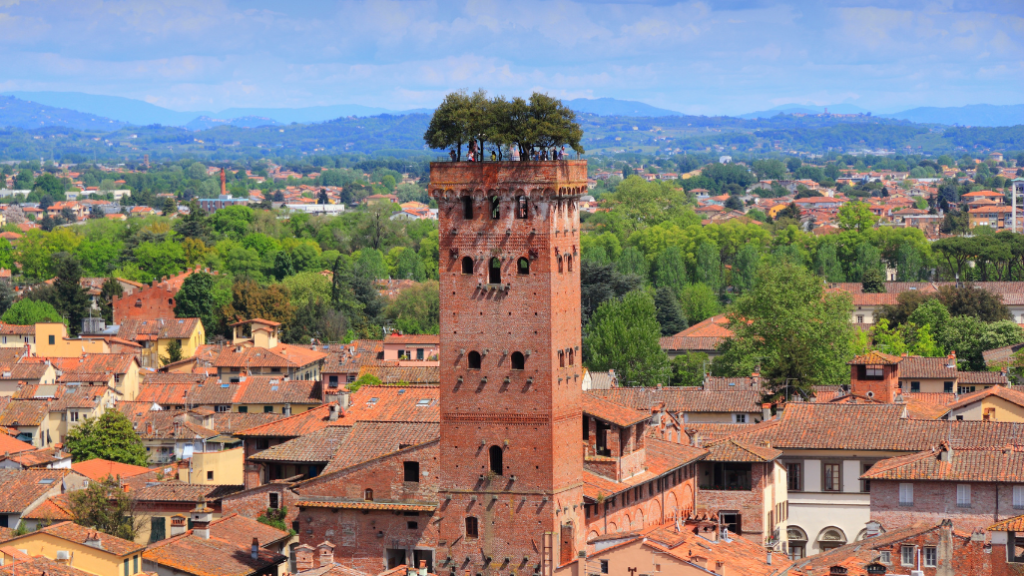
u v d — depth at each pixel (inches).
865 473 6072.8
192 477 6909.5
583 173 5408.5
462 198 5295.3
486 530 5334.6
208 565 5241.1
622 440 5718.5
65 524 5374.0
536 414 5275.6
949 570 4945.9
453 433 5364.2
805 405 6998.0
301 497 5708.7
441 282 5349.4
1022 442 6422.2
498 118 5329.7
